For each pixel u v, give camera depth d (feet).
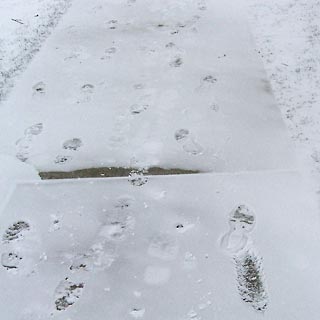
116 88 7.05
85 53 8.04
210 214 4.83
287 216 4.73
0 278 4.34
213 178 5.29
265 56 7.56
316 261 4.26
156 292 4.11
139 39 8.37
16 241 4.70
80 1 10.13
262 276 4.17
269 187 5.10
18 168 5.63
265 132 5.92
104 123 6.31
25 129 6.31
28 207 5.08
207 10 9.29
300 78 6.91
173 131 6.07
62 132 6.20
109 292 4.15
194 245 4.50
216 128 6.07
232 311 3.90
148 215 4.88
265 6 9.19
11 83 7.37
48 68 7.69
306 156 5.48
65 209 5.02
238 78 7.06
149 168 5.50
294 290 4.04
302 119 6.08
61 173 5.52
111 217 4.89
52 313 4.01
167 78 7.20
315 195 4.95
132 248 4.54
